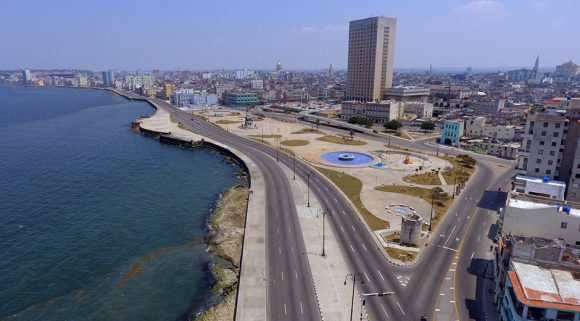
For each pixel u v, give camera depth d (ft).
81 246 342.64
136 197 469.98
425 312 241.55
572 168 375.45
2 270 302.04
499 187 495.00
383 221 382.42
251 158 643.04
